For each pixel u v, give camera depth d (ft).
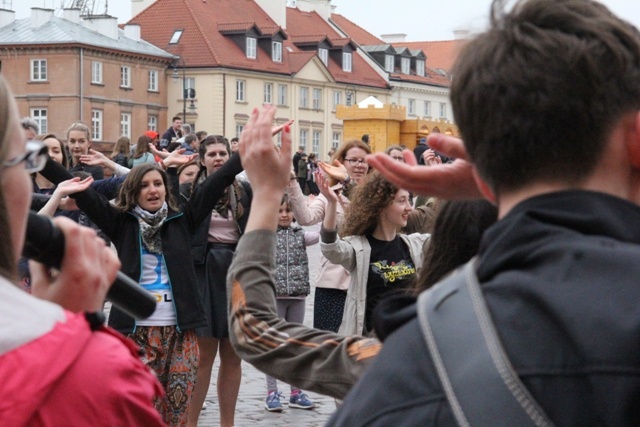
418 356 4.76
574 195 4.88
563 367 4.42
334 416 4.99
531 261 4.75
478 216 10.37
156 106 234.58
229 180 22.98
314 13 278.87
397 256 21.11
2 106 5.69
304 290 27.76
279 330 7.52
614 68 4.86
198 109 235.20
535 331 4.53
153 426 5.85
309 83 254.06
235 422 27.50
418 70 291.99
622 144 4.93
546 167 4.93
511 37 4.99
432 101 293.43
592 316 4.43
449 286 4.89
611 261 4.57
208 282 25.70
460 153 6.05
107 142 225.35
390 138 131.44
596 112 4.84
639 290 4.46
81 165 36.70
